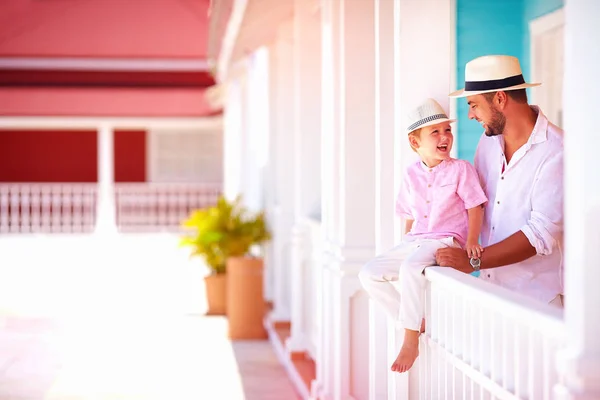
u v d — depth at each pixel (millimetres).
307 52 8586
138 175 25297
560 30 6816
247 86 13828
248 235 12141
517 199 3930
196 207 25188
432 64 4520
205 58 21078
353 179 5812
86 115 22406
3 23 20375
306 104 8664
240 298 10562
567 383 2512
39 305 13219
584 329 2426
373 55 5797
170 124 22750
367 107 5797
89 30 20656
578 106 2473
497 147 4105
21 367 8898
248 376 8492
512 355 3109
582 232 2438
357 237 5824
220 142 25453
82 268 18156
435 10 4516
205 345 10156
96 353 9641
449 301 3787
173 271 17719
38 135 25109
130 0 20641
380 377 5039
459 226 4141
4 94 20953
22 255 20500
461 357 3652
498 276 4039
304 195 8656
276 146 11375
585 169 2463
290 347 8625
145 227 24719
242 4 8172
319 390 6613
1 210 25062
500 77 3879
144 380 8289
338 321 5844
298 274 8586
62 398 7582
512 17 7316
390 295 4324
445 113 4367
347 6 5758
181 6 20844
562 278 3949
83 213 25469
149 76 21141
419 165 4270
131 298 13961
